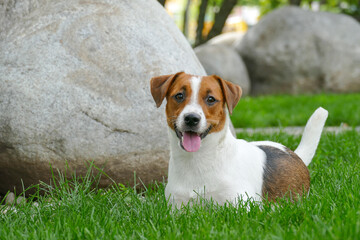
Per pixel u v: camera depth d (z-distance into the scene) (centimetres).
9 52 475
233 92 382
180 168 373
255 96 1662
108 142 462
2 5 502
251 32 1695
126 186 478
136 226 334
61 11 498
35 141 450
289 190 405
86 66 472
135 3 530
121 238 303
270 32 1650
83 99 460
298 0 1848
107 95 468
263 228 318
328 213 333
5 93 455
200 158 366
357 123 980
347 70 1609
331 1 2314
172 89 379
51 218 366
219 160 368
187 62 515
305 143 476
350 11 2141
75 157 455
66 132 454
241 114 1077
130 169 470
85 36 484
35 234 315
